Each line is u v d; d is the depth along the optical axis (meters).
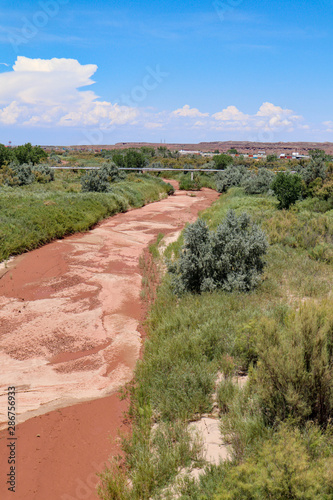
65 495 3.90
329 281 9.52
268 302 8.01
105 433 4.93
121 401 5.65
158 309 8.70
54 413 5.34
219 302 8.12
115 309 9.33
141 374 5.98
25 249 14.73
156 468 4.00
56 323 8.44
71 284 11.06
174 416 4.88
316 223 14.93
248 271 9.42
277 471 3.06
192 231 9.64
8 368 6.56
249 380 5.02
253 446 3.82
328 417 4.00
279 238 13.72
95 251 15.09
